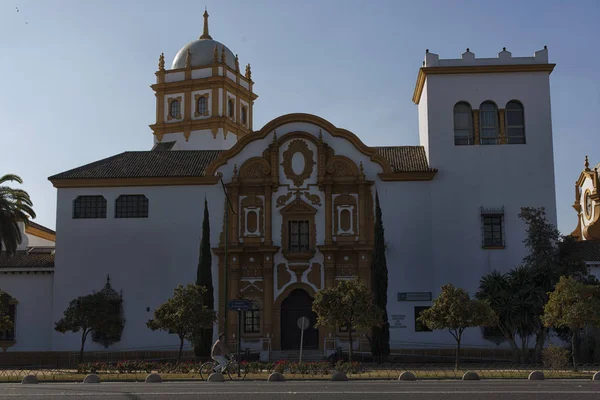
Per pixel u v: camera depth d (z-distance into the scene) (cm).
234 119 7031
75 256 4619
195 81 6775
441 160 4553
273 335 4431
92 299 4122
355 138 4553
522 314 3775
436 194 4512
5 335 4678
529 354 4038
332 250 4422
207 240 4434
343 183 4525
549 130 4559
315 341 4466
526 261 4134
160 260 4572
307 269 4488
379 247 4253
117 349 4500
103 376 3091
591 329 3784
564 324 3123
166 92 6900
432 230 4475
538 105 4588
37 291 4712
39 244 6109
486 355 4266
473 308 3294
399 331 4362
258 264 4534
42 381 2956
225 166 4647
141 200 4666
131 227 4625
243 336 4441
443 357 4106
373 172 4544
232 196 4584
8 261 4812
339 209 4522
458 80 4631
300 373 3039
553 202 4484
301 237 4553
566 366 3281
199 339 4266
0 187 4625
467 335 4322
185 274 4547
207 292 4331
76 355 4522
